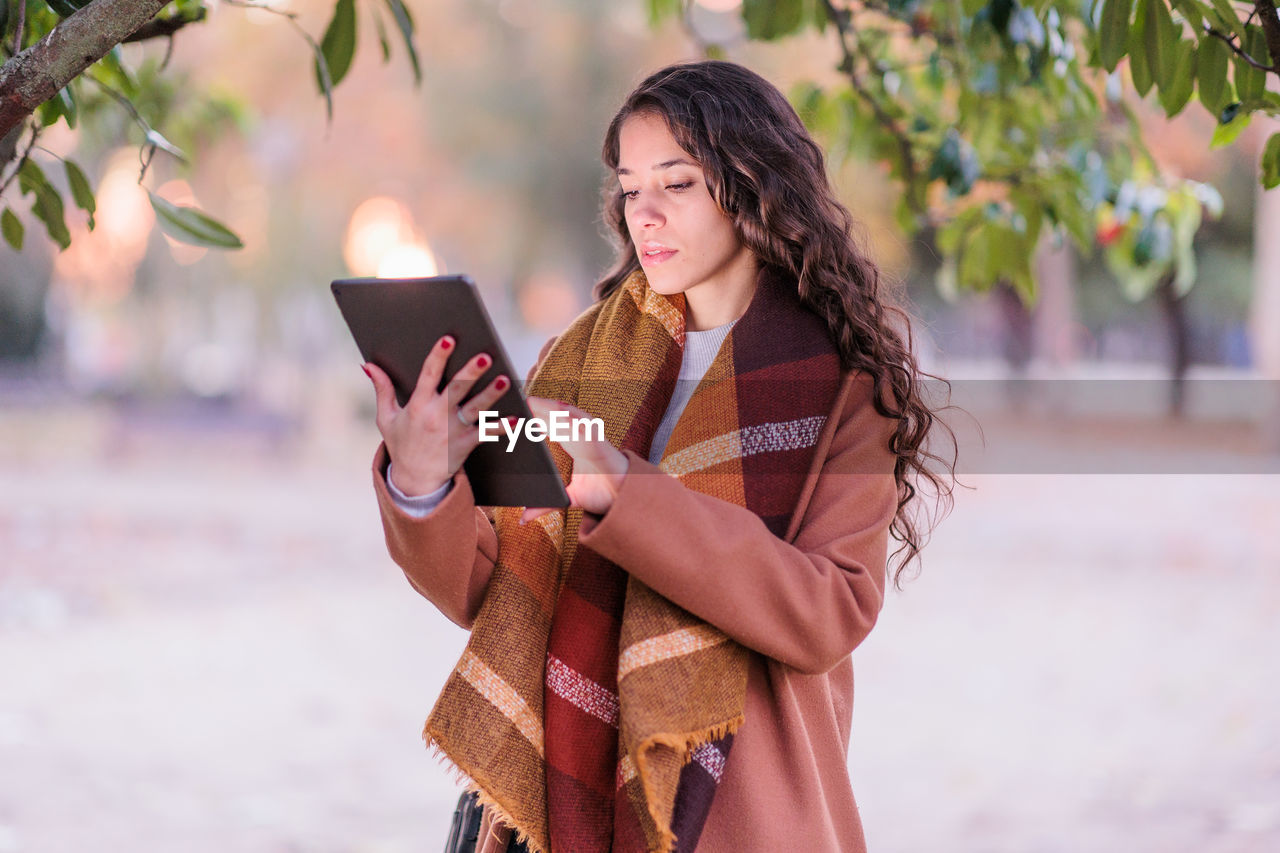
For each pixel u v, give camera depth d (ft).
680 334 6.04
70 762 16.49
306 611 26.96
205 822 14.40
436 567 5.28
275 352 76.54
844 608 5.26
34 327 93.25
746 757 5.34
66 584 29.35
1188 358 94.63
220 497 46.21
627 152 5.77
